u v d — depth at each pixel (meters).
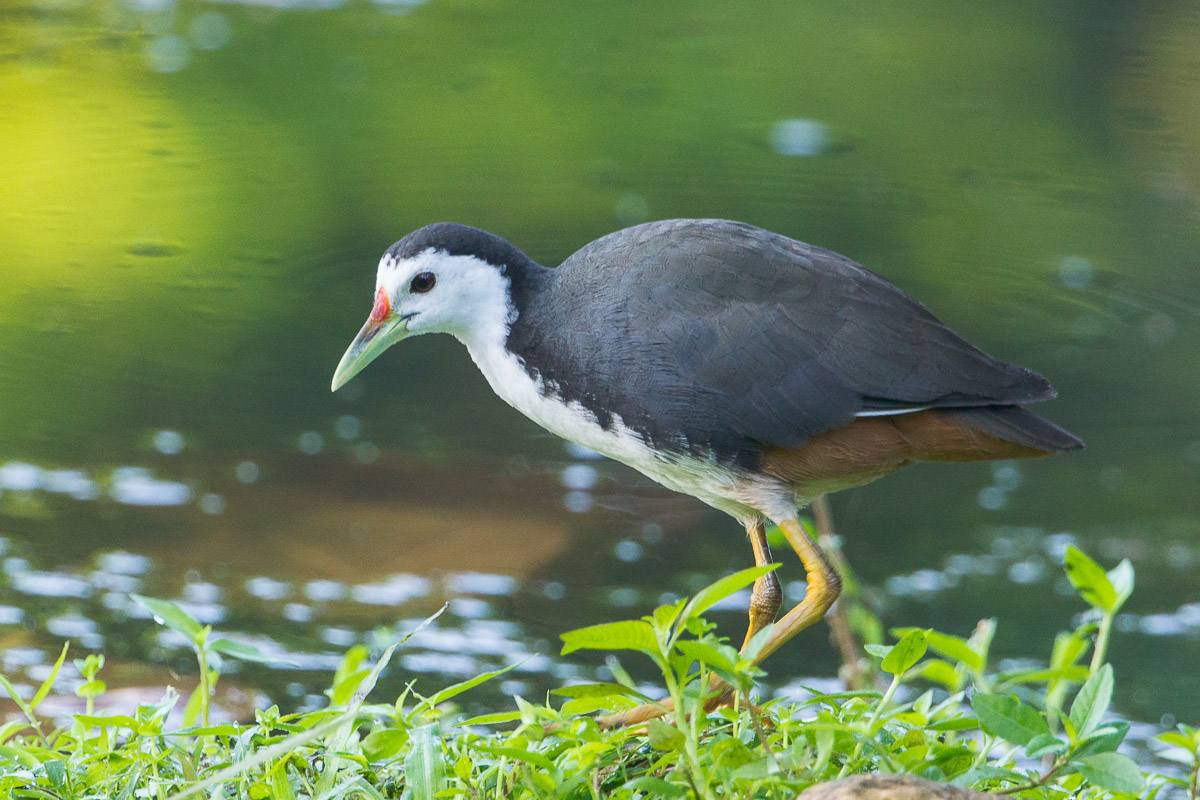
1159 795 7.69
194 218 14.92
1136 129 16.86
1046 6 20.19
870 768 5.31
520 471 11.39
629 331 6.88
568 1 20.89
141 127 16.83
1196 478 11.23
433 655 9.25
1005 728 4.84
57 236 14.45
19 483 10.94
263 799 5.54
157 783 5.36
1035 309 13.43
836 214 15.07
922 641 5.04
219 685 8.91
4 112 16.97
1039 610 9.85
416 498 10.97
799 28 20.02
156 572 10.01
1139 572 10.20
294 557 10.21
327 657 9.19
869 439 6.81
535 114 17.47
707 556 10.45
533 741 5.44
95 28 19.78
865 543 10.68
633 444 7.07
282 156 16.23
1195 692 8.93
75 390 12.14
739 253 6.88
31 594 9.73
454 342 13.56
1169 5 19.77
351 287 13.74
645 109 17.55
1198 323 13.21
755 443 6.90
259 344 12.89
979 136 16.83
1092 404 12.10
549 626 9.60
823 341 6.72
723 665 4.75
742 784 4.97
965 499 11.27
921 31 19.53
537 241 14.17
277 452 11.43
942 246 14.50
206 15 20.34
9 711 8.55
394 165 16.02
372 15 20.42
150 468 11.15
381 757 5.51
